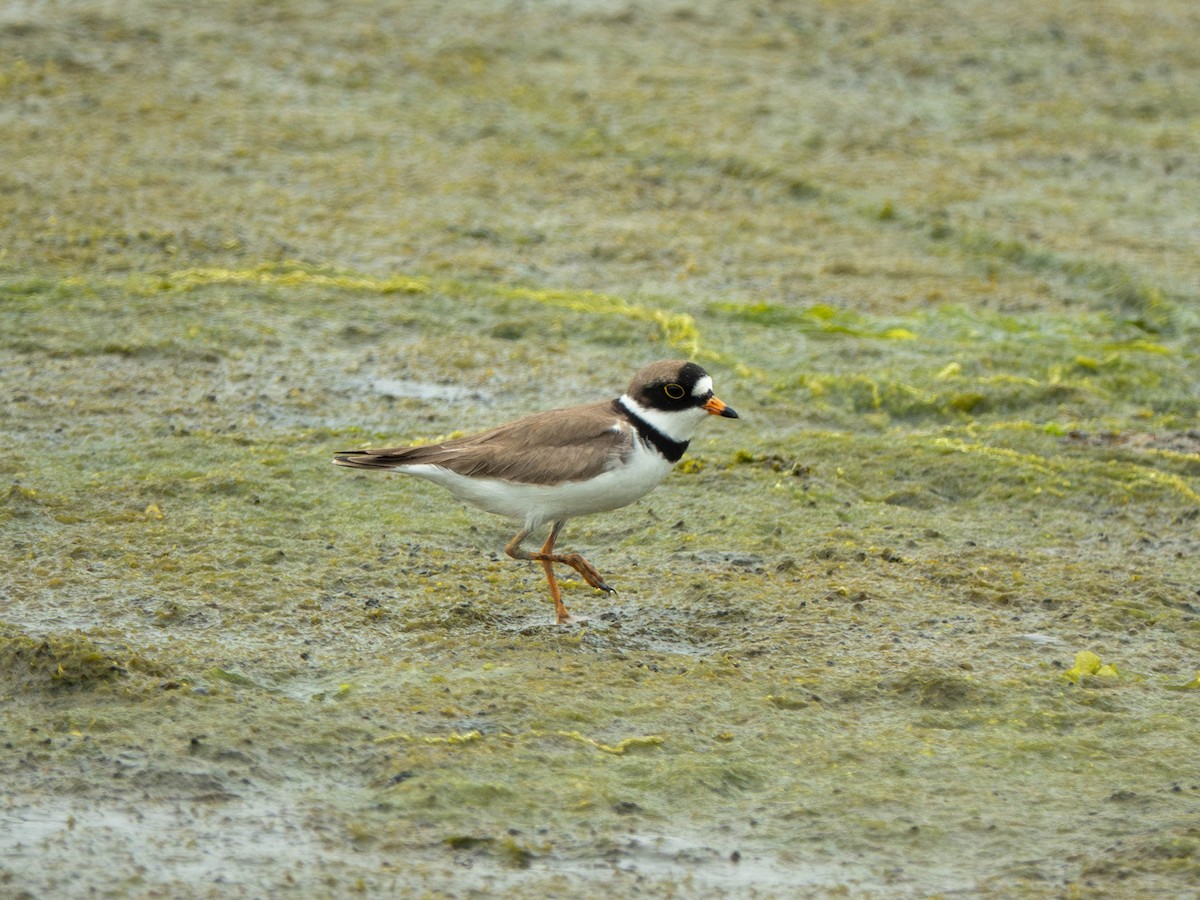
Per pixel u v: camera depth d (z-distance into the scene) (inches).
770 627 462.0
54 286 752.3
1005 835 347.9
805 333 772.6
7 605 446.9
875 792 364.5
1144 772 376.5
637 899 323.0
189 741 370.6
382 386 679.1
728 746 383.6
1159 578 514.3
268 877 325.4
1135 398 716.0
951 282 856.9
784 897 324.8
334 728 381.1
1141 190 992.9
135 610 449.1
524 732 383.9
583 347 739.4
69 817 342.6
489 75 1127.0
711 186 978.1
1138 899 323.0
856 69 1174.3
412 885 324.5
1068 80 1178.0
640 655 438.9
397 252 846.5
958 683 417.7
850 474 603.5
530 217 913.5
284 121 1026.1
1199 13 1331.2
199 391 658.8
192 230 847.1
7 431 598.2
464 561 508.7
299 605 460.1
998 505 584.1
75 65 1075.9
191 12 1178.6
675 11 1259.8
